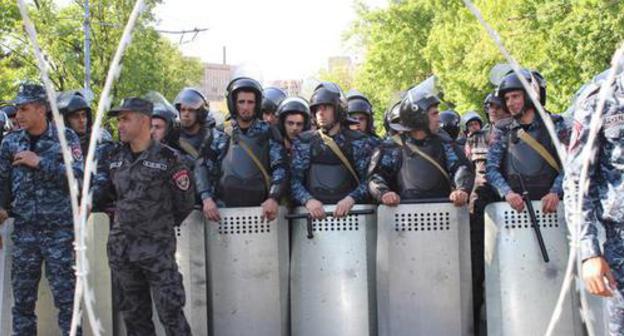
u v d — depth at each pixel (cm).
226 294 524
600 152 369
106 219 522
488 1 2173
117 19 2241
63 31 2208
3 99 2003
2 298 520
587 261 349
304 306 525
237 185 529
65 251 505
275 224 524
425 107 518
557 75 1861
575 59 1747
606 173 369
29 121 504
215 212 515
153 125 596
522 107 503
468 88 2470
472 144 666
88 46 2122
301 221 527
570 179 342
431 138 530
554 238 494
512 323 498
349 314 520
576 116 370
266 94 682
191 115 614
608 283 353
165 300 471
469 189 516
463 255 516
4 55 2138
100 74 2241
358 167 535
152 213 471
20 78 2089
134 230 470
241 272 524
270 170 536
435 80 540
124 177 473
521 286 496
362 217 523
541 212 495
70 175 304
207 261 527
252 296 523
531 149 502
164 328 494
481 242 560
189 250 520
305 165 534
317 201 518
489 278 507
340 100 538
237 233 524
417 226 516
